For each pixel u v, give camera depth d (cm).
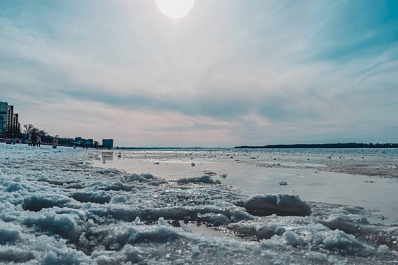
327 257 334
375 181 1206
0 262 291
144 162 2617
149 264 308
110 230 420
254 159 3666
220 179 1255
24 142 8388
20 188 652
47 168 1382
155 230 399
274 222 498
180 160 3183
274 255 333
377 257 346
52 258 302
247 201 671
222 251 343
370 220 548
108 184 859
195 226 500
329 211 611
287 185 1059
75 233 396
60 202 556
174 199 690
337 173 1576
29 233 368
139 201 650
